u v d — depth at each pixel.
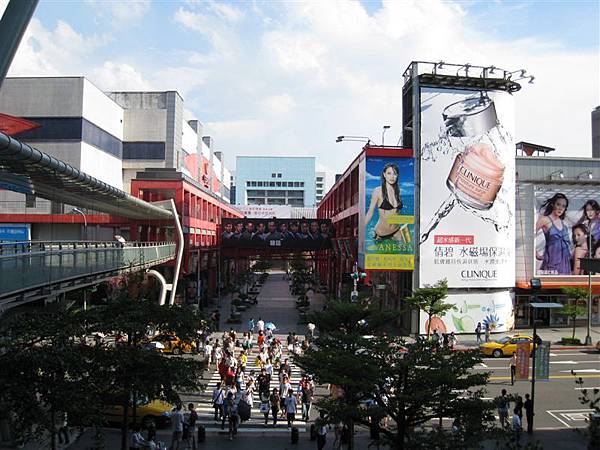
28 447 16.56
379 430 13.56
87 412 12.50
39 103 58.44
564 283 45.34
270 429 22.22
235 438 21.14
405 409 13.33
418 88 42.84
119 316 15.27
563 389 28.17
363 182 43.19
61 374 12.37
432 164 42.78
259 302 62.84
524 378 26.20
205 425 22.56
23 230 46.12
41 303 20.98
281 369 26.05
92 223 56.25
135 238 52.16
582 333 43.66
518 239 46.19
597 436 10.86
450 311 42.84
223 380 27.30
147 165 72.38
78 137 58.44
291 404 22.39
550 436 21.48
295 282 79.81
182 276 52.75
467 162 43.12
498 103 43.69
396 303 47.88
